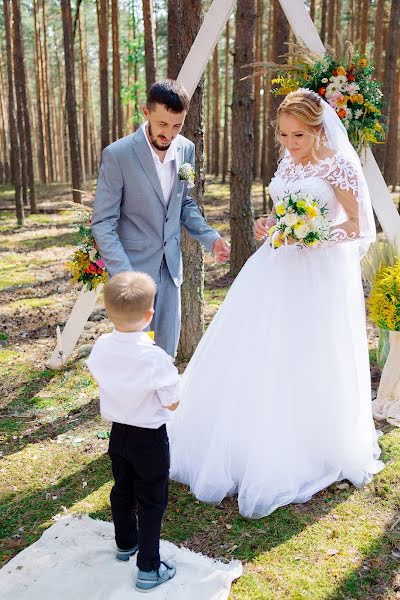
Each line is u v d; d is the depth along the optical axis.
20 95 15.81
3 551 2.88
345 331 3.30
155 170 3.24
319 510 3.14
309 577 2.65
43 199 20.03
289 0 3.98
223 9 4.11
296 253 3.24
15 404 4.55
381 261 4.34
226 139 22.67
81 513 3.13
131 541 2.72
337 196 3.20
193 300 5.16
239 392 3.22
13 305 7.42
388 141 15.23
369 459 3.46
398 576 2.64
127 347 2.40
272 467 3.15
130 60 20.47
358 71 3.87
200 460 3.34
